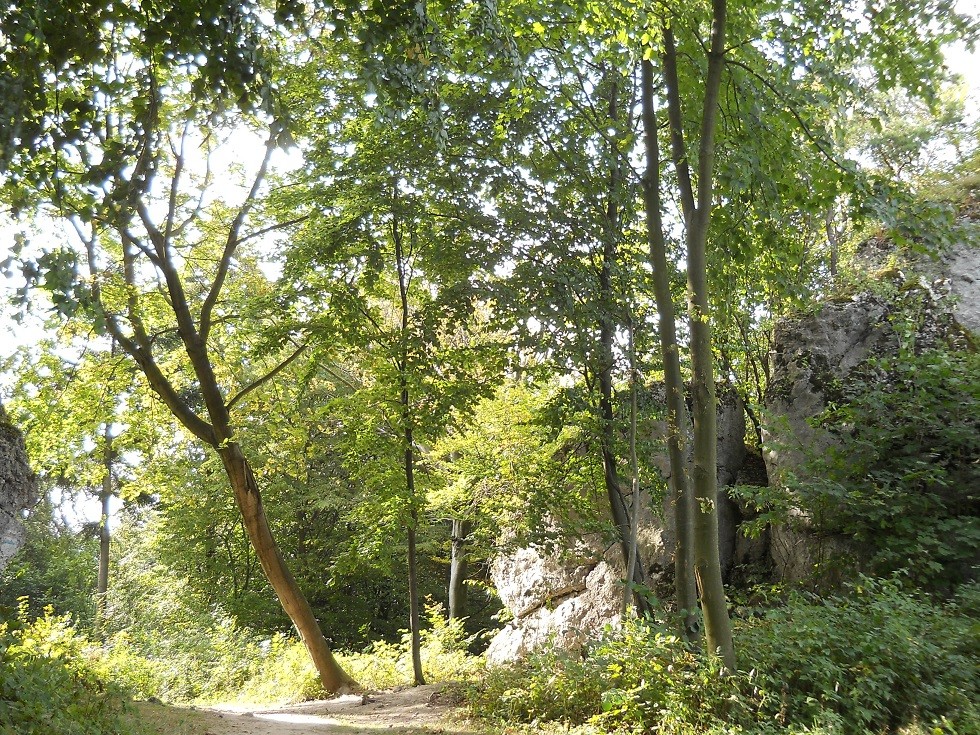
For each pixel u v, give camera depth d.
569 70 11.33
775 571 12.80
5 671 6.54
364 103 13.33
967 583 9.77
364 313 14.41
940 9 9.42
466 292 12.45
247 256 17.33
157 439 18.94
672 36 9.59
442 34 7.18
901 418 11.46
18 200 6.80
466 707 10.87
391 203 13.16
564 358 12.34
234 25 5.86
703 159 8.65
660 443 13.14
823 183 9.76
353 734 9.69
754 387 15.27
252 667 18.33
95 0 5.84
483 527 14.48
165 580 27.55
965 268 13.15
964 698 6.75
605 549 14.23
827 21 9.56
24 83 5.71
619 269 12.49
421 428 13.61
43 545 32.50
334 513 28.53
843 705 7.36
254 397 17.72
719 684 7.74
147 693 12.34
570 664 9.64
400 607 29.88
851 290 13.70
